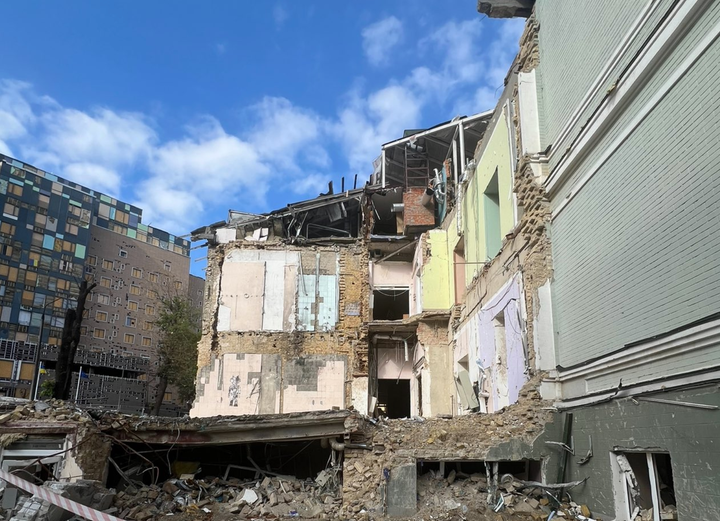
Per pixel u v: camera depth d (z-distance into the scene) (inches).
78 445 397.1
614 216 353.4
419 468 422.9
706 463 257.6
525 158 476.4
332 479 447.8
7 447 381.7
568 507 374.0
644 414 307.9
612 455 341.1
